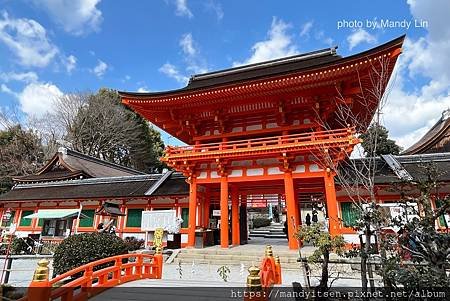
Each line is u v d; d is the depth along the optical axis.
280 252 14.34
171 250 16.95
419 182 6.02
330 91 15.50
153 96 17.41
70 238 11.33
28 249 22.25
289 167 15.81
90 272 7.86
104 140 50.47
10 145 41.69
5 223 28.64
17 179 34.97
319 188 19.77
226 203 16.75
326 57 19.52
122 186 26.92
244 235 20.78
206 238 18.14
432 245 5.47
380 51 12.67
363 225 6.66
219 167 16.84
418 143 38.72
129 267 9.73
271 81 15.06
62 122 48.09
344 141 14.23
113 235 12.14
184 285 9.09
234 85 15.61
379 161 20.77
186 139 22.19
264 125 18.00
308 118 17.22
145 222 17.33
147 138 53.91
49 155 43.44
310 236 7.45
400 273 5.16
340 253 7.12
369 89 14.73
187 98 17.00
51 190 29.61
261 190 20.77
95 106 48.69
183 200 22.69
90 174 32.78
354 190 12.71
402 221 5.99
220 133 18.78
